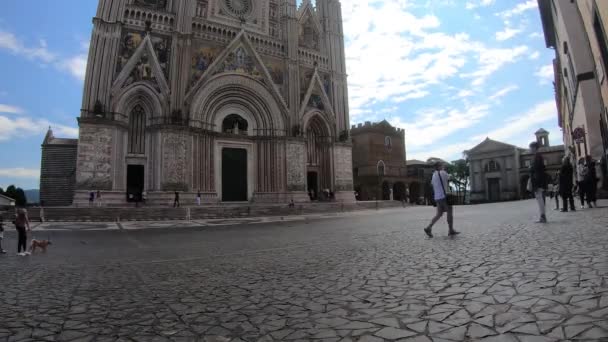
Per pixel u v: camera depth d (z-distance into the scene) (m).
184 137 36.84
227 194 41.25
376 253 8.71
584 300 3.89
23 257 11.61
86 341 3.89
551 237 8.45
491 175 86.94
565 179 16.09
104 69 33.81
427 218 21.52
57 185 42.16
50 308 5.30
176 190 35.62
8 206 33.34
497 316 3.72
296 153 44.50
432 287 5.09
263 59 44.75
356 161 71.62
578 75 23.89
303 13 50.00
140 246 13.59
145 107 36.41
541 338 3.10
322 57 50.22
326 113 48.78
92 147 32.47
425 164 84.62
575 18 24.09
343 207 42.59
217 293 5.82
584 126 26.80
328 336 3.62
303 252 10.00
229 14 43.75
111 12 34.84
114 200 33.22
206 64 40.34
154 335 3.99
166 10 38.12
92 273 8.23
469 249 8.00
